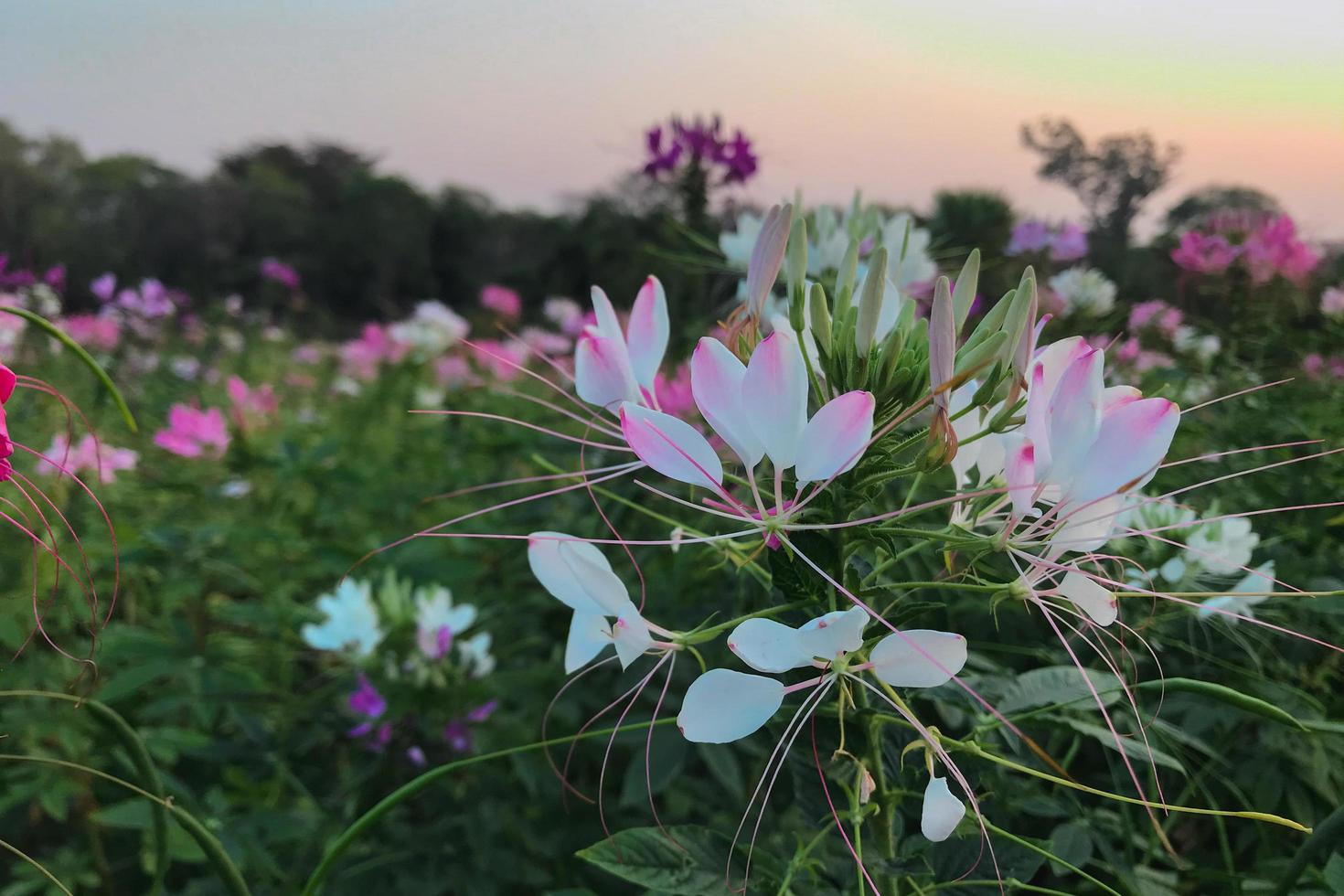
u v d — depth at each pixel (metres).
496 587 0.66
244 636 0.61
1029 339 0.20
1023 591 0.20
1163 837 0.21
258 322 1.98
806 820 0.23
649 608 0.47
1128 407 0.19
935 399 0.20
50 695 0.23
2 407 0.21
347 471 0.70
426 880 0.38
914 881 0.23
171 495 0.75
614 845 0.23
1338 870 0.23
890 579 0.30
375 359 1.28
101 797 0.47
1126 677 0.34
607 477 0.23
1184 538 0.35
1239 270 0.67
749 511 0.21
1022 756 0.26
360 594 0.43
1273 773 0.34
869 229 0.39
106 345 1.35
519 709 0.49
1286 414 0.56
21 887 0.45
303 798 0.46
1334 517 0.45
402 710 0.40
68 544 0.54
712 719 0.20
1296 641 0.40
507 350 1.15
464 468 0.87
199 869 0.48
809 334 0.24
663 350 0.24
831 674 0.20
